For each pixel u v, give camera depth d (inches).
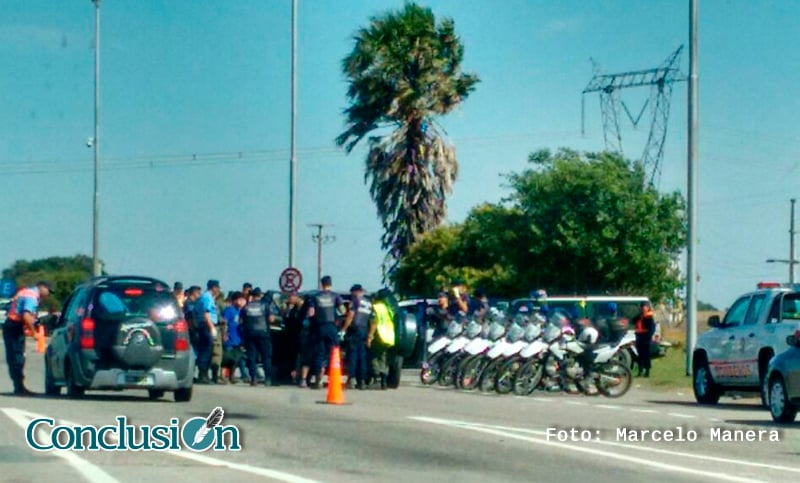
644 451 629.9
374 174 1932.8
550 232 1845.5
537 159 1891.0
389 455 596.4
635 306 1428.4
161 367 842.2
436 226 1969.7
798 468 572.7
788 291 893.2
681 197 1863.9
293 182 1601.9
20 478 506.0
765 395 813.9
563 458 597.9
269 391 997.2
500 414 814.5
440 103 1926.7
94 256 2010.3
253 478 516.4
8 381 1083.9
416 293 1984.5
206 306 1074.1
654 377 1234.6
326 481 511.5
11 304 908.0
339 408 832.3
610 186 1811.0
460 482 519.2
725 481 530.0
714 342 948.0
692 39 1239.5
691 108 1240.2
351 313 1039.6
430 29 1929.1
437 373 1119.6
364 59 1911.9
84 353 834.2
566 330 1043.3
